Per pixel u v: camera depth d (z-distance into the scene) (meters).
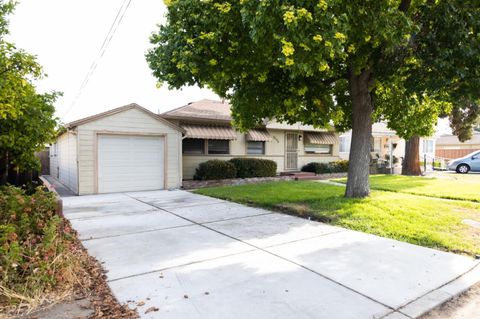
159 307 2.94
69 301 3.07
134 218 6.86
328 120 9.64
